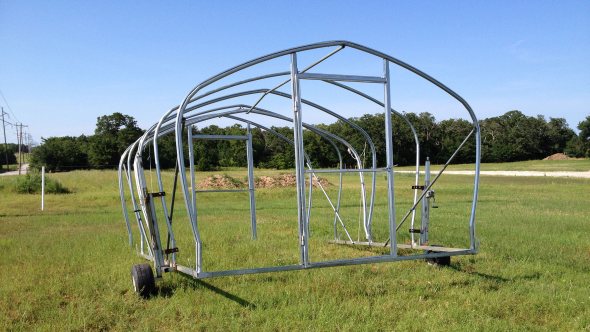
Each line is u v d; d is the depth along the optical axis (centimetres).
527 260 755
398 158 6109
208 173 3531
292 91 557
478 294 570
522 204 1708
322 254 823
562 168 5256
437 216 1354
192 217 541
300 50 556
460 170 5262
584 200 1838
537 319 497
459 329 453
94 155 5806
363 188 888
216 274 534
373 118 5306
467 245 870
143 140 674
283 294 586
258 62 548
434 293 582
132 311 539
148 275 584
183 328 477
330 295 574
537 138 8250
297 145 559
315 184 2861
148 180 2964
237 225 1221
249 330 469
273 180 2955
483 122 8856
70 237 1033
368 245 888
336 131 5447
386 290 597
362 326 467
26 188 2509
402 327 463
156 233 611
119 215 1580
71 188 2717
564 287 604
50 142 6091
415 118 6191
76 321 495
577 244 895
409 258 615
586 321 482
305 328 469
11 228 1257
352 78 578
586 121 8069
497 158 7762
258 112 829
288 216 1477
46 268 721
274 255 806
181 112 536
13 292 598
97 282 636
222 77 542
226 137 989
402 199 2042
